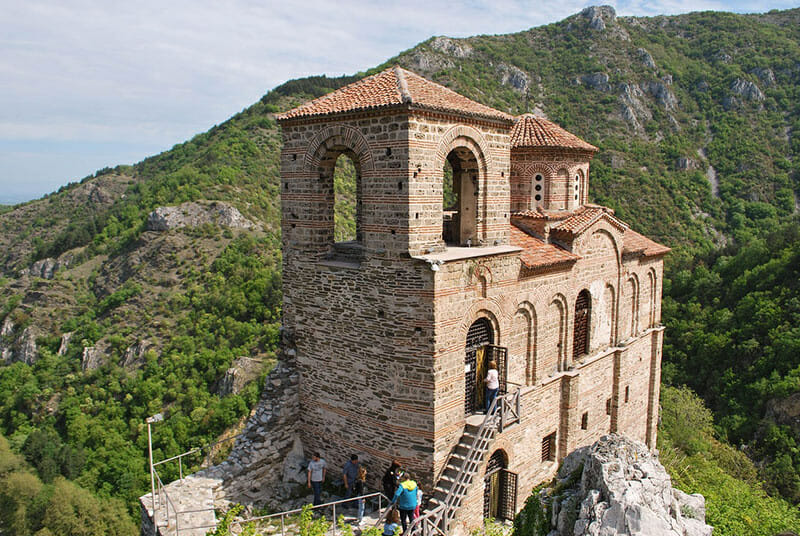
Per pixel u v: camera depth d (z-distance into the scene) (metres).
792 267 56.16
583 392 25.34
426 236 17.27
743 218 77.12
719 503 21.12
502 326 19.84
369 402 18.56
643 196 77.69
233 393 63.56
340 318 19.11
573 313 23.97
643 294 30.80
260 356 69.62
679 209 76.81
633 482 12.95
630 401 30.03
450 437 17.95
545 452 23.89
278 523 17.45
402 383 17.61
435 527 16.00
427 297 16.77
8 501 54.47
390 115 16.66
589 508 12.77
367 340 18.36
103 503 52.34
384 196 17.22
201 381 67.75
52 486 54.84
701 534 13.02
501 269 19.36
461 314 17.80
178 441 59.25
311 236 19.69
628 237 30.47
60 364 80.31
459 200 21.28
